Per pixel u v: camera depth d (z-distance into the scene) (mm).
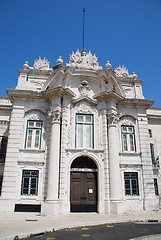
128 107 18734
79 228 10031
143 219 12164
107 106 17578
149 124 21859
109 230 9484
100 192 15320
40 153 16156
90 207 15367
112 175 15539
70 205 15109
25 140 16516
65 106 16578
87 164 16438
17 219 12164
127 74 20609
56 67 17766
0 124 20031
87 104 17453
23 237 8078
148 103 18766
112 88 17906
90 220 11805
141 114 18719
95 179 16078
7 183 15055
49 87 17531
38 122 17172
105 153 16234
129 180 16719
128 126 18266
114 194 15086
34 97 17438
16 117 16797
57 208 14031
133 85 20031
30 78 18578
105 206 14938
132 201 16094
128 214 14367
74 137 16328
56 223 10820
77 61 19078
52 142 15578
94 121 17125
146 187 16562
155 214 14375
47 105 17562
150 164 17328
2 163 18094
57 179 14750
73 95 17125
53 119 16156
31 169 15672
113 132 16672
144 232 8953
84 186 15781
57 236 8336
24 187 15297
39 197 15031
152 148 21078
